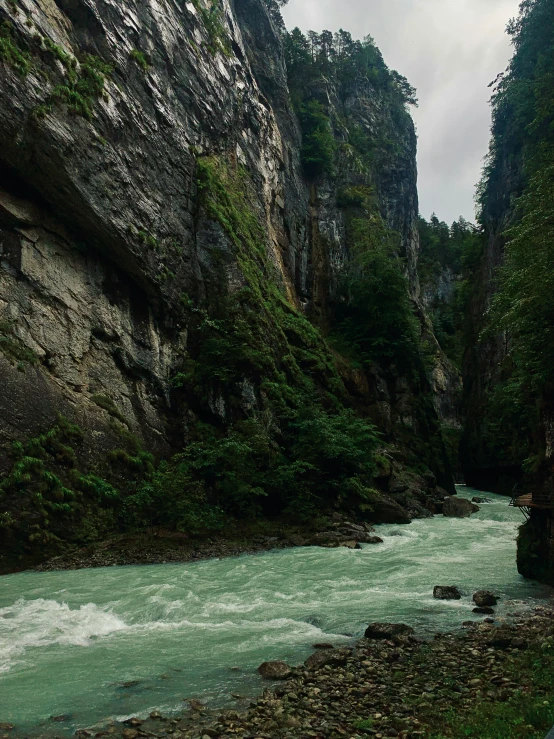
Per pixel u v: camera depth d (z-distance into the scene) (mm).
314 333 39156
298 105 59594
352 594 13188
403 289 47719
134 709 7074
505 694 7164
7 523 15812
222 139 36969
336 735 6254
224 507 21844
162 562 16562
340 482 26781
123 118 24422
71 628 10445
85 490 18562
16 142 19266
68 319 21188
